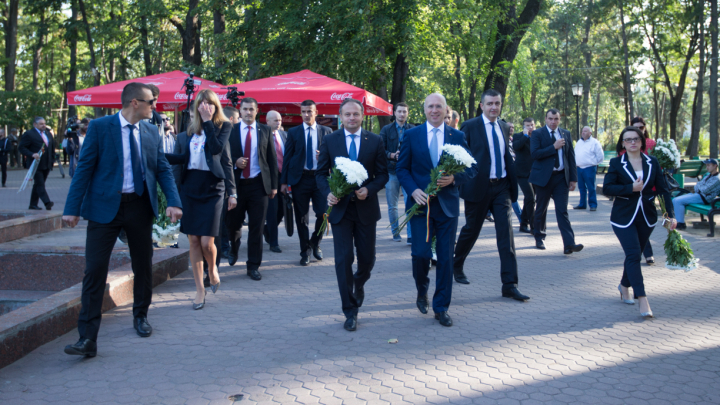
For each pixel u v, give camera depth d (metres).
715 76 30.66
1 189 17.95
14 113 31.62
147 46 27.98
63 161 35.09
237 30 19.14
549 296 5.65
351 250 4.64
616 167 5.16
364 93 10.80
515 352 4.10
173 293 5.77
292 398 3.35
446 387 3.50
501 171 5.55
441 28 18.50
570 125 49.72
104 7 30.83
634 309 5.22
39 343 4.22
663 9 35.41
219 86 11.64
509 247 5.54
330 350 4.14
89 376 3.69
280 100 10.83
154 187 4.26
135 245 4.34
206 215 5.15
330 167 4.82
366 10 16.00
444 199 4.70
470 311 5.13
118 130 4.10
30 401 3.33
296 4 18.25
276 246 7.99
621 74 40.56
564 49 47.69
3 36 41.03
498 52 22.64
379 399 3.34
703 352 4.11
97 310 4.02
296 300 5.51
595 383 3.57
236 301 5.46
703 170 16.77
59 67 49.16
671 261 5.61
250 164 6.32
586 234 9.53
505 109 46.69
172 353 4.09
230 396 3.38
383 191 17.23
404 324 4.75
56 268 6.43
